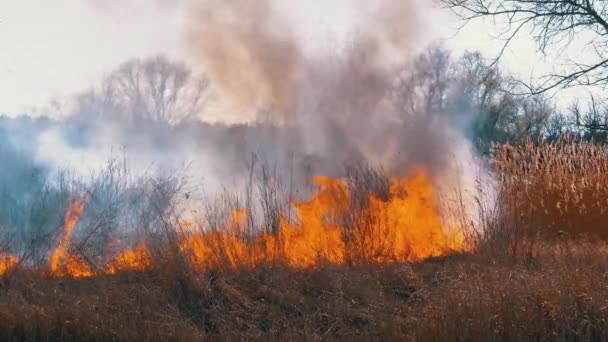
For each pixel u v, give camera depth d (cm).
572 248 1259
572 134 1684
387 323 980
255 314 1034
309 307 1053
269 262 1145
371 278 1120
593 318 954
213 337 980
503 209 1296
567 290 980
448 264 1177
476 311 955
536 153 1511
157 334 962
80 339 969
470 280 1044
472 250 1262
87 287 1091
